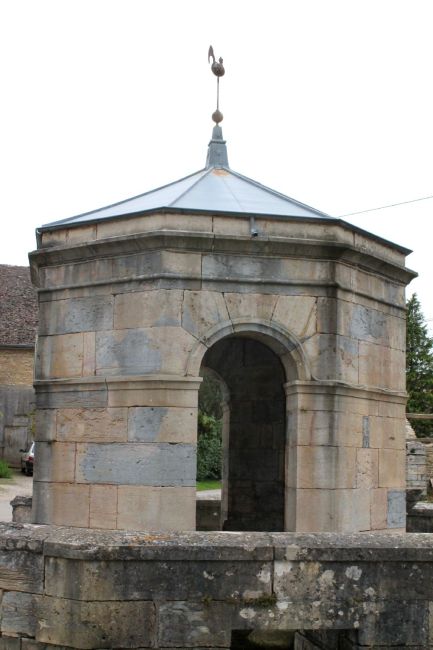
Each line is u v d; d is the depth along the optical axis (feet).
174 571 18.34
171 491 28.55
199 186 34.96
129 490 29.04
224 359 40.42
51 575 18.56
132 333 29.81
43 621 18.48
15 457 109.29
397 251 34.53
